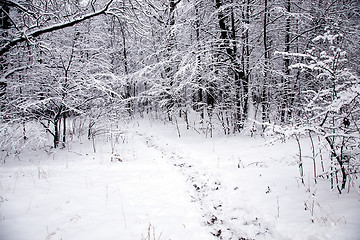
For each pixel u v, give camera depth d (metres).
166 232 3.02
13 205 3.36
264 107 10.20
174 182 4.90
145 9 8.16
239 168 5.26
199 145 8.21
